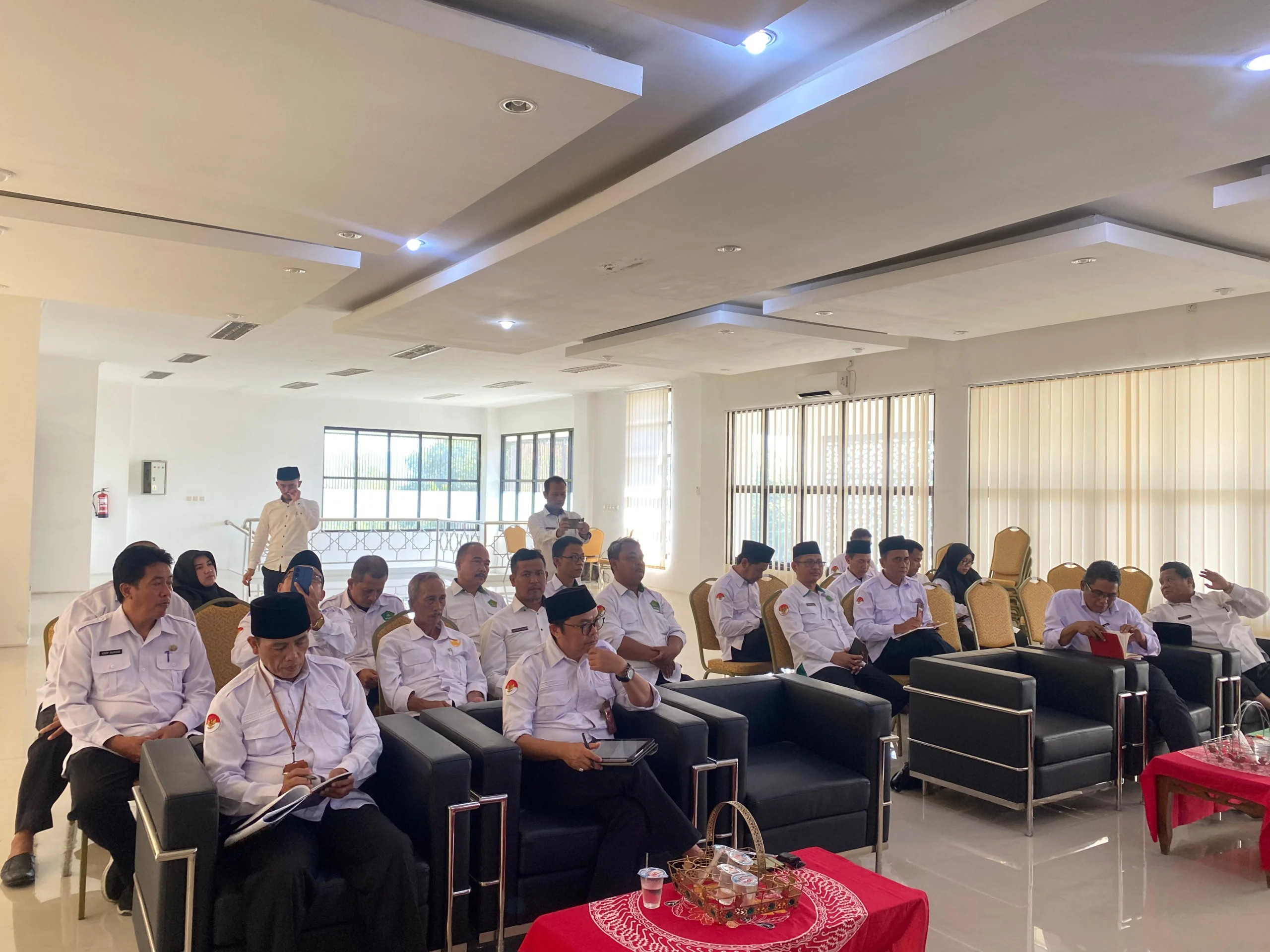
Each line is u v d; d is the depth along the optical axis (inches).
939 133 152.2
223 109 143.5
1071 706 196.9
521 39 128.1
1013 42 121.3
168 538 652.1
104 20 116.3
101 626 136.2
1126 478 324.2
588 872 122.6
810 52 150.7
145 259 233.1
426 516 767.1
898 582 236.7
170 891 97.2
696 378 547.5
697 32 127.9
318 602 177.0
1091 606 209.5
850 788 147.8
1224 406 297.6
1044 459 352.8
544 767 128.6
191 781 102.3
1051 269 239.6
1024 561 337.1
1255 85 134.1
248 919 99.7
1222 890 147.9
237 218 199.3
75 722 129.2
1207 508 300.5
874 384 427.5
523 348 389.1
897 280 259.0
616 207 191.9
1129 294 270.5
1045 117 145.7
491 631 179.9
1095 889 147.6
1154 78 132.0
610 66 135.9
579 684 137.2
